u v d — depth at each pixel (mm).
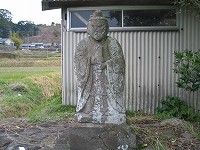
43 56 35500
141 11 8750
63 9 8820
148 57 8828
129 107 8930
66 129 6344
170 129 6078
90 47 5230
